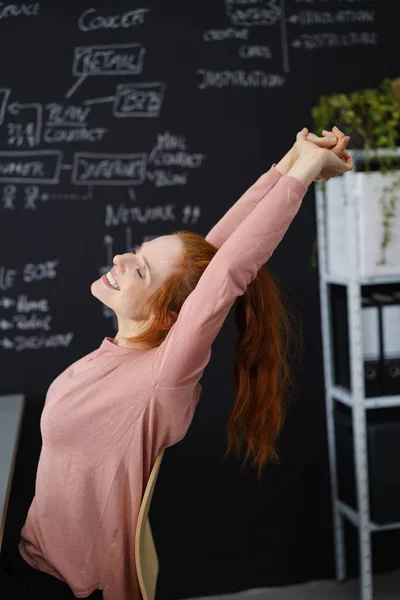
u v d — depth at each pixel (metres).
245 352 1.58
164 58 2.71
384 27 2.87
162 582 2.79
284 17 2.79
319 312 2.84
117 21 2.68
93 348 2.70
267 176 1.76
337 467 2.83
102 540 1.51
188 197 2.74
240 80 2.76
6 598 1.48
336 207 2.66
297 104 2.81
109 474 1.48
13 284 2.65
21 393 2.67
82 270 2.69
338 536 2.85
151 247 1.55
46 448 1.53
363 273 2.50
